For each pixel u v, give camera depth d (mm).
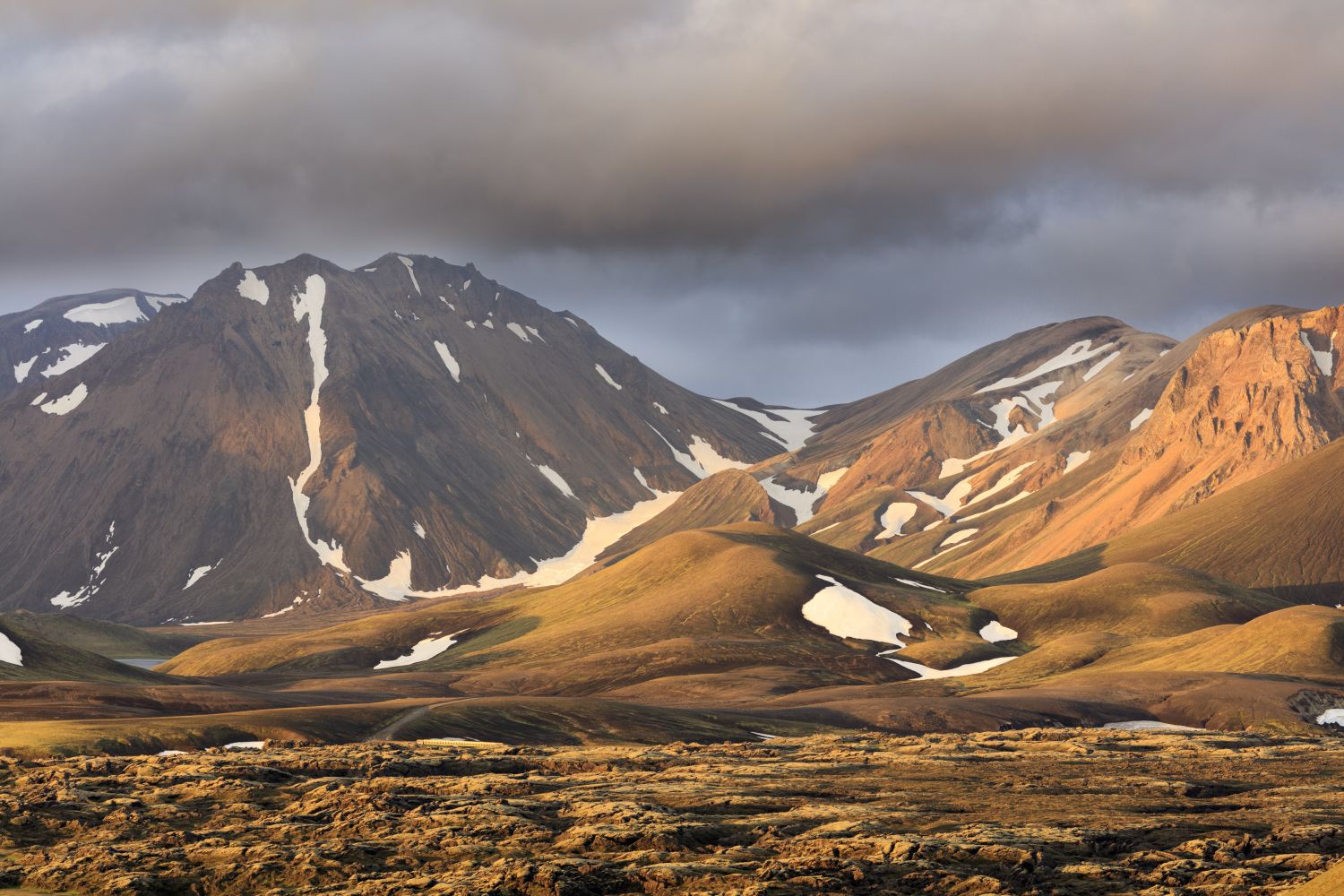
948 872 61875
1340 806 81062
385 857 67562
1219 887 57750
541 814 79125
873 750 126062
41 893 60969
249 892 61344
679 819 75312
